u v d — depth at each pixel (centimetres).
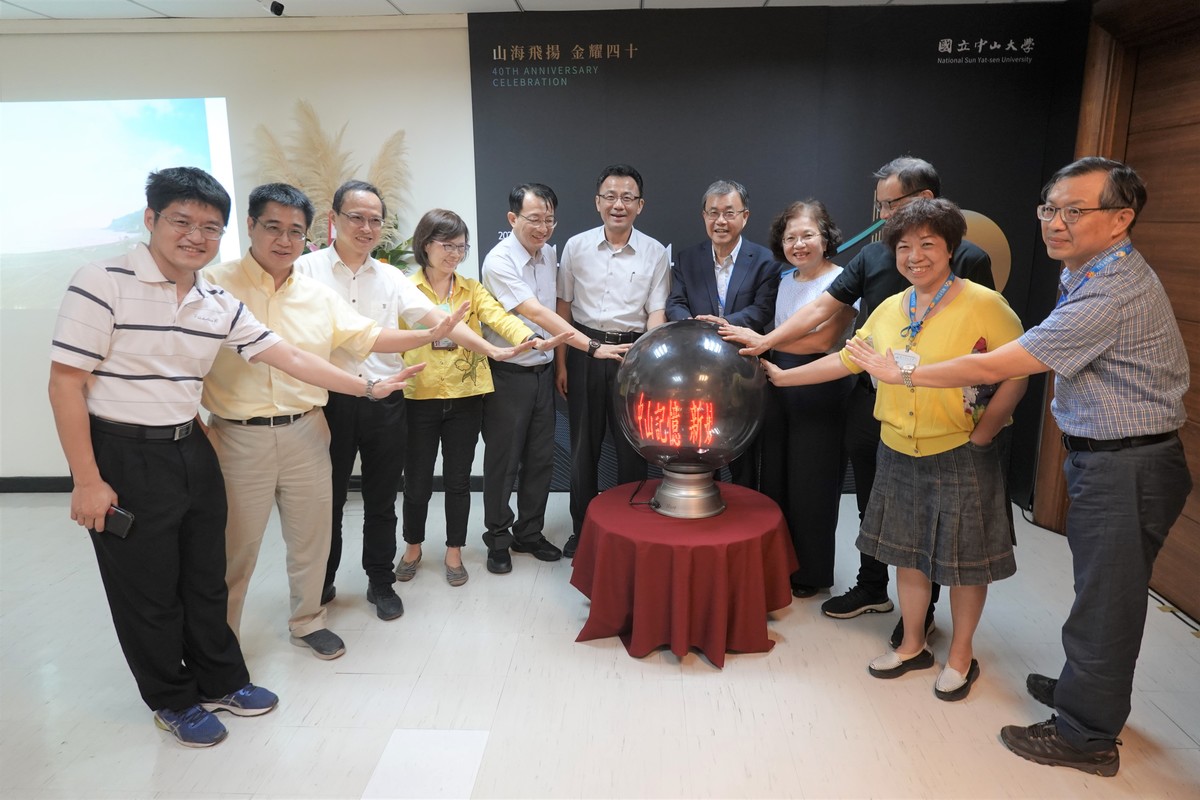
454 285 292
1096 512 185
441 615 280
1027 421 377
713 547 235
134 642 202
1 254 399
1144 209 304
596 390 308
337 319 233
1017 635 265
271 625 274
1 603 295
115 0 343
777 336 259
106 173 389
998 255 371
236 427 219
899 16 351
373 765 200
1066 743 198
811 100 361
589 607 279
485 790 190
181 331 190
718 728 214
